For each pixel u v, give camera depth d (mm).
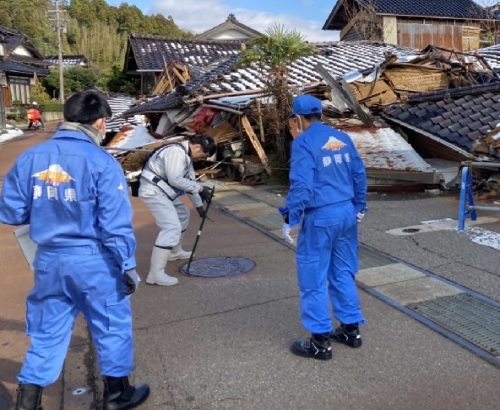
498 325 3875
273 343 3734
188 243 6375
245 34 30969
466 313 4086
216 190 10062
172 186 4902
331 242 3408
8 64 34062
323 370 3348
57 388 3270
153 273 4930
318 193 3344
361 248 5820
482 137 8031
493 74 11711
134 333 3943
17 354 3693
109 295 2736
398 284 4707
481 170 8094
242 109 10570
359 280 4836
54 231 2607
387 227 6625
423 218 7004
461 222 6246
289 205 3271
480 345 3576
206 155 5051
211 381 3262
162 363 3492
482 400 2982
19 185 2643
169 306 4441
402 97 10781
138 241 6566
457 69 11922
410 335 3771
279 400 3039
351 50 17016
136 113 15297
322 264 3404
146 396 3070
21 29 61781
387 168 8859
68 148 2613
